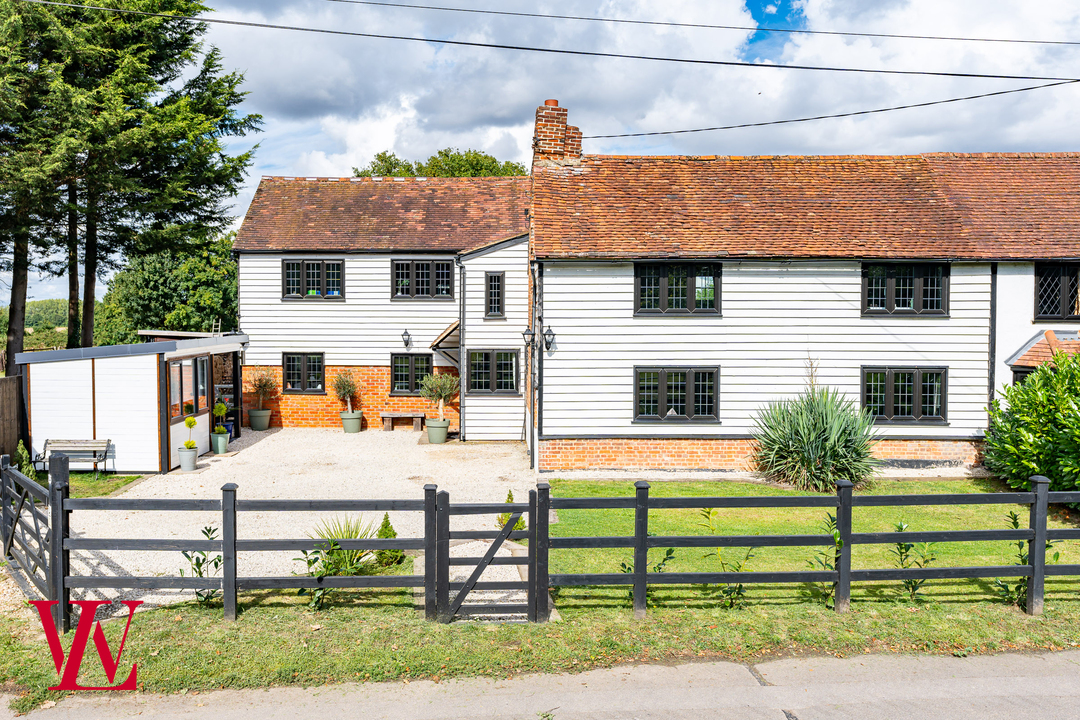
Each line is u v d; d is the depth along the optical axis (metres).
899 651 6.09
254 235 22.83
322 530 10.66
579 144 17.69
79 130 19.55
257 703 5.24
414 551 9.22
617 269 15.44
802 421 14.22
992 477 15.04
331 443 20.14
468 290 20.27
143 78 22.61
